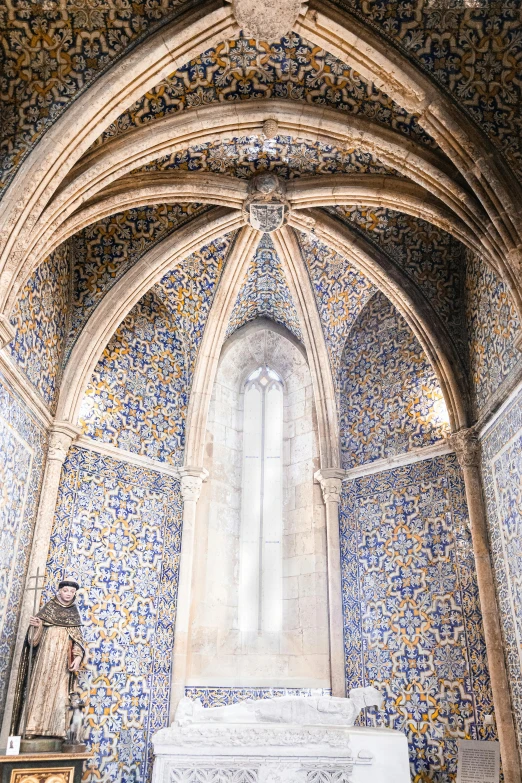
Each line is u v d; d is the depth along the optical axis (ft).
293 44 25.53
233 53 25.80
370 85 26.50
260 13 23.40
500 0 23.26
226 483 39.52
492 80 24.99
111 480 33.42
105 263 34.37
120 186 29.40
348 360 40.04
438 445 33.81
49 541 29.76
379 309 39.24
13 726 23.44
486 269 31.27
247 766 24.57
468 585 30.66
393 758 25.14
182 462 36.91
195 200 31.53
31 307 28.81
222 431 40.40
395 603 33.14
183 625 33.35
